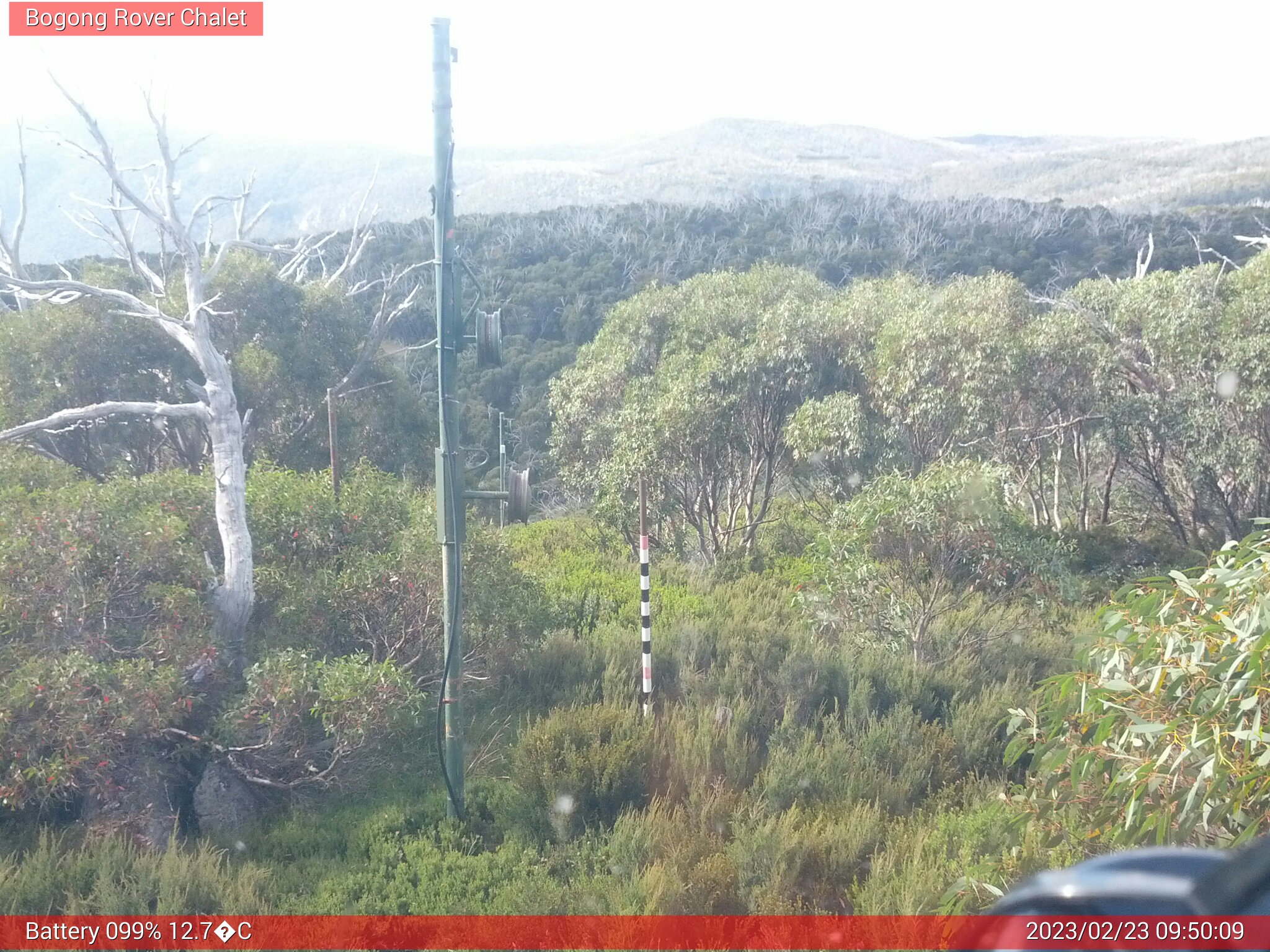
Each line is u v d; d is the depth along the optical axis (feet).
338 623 29.84
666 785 24.35
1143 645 16.83
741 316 63.46
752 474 59.82
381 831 22.50
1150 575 48.32
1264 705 14.82
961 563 33.68
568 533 64.69
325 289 69.31
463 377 141.08
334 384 66.23
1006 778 24.91
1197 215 206.69
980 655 32.60
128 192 27.86
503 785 24.99
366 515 32.63
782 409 58.13
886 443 53.93
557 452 67.46
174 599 25.30
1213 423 50.01
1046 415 59.77
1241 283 53.78
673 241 206.59
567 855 21.43
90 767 22.58
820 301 67.00
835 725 26.43
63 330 55.52
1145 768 15.31
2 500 26.30
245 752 25.04
